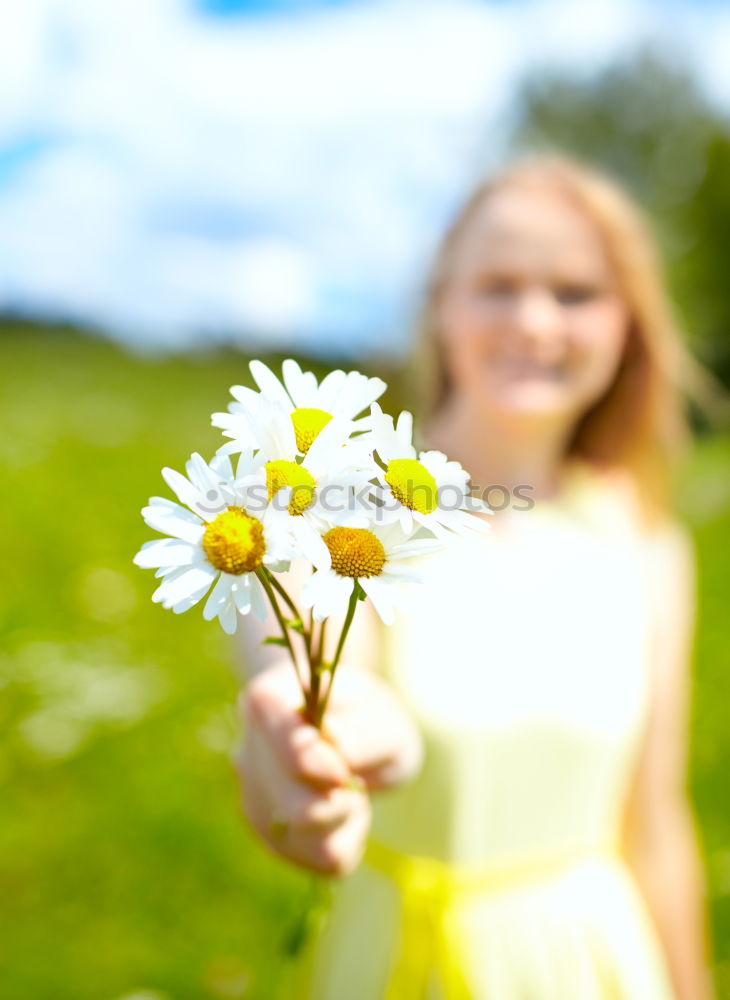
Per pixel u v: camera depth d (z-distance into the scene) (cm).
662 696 200
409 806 170
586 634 181
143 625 443
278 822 109
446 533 82
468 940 164
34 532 520
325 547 80
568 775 174
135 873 280
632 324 225
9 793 309
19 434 748
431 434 226
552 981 165
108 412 913
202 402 1084
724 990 252
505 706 170
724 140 2105
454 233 224
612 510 212
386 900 170
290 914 270
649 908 192
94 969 246
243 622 140
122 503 610
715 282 1994
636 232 218
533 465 209
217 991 243
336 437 83
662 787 197
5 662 373
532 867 172
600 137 2211
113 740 341
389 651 171
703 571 584
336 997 169
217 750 345
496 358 204
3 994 236
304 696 104
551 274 201
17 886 273
